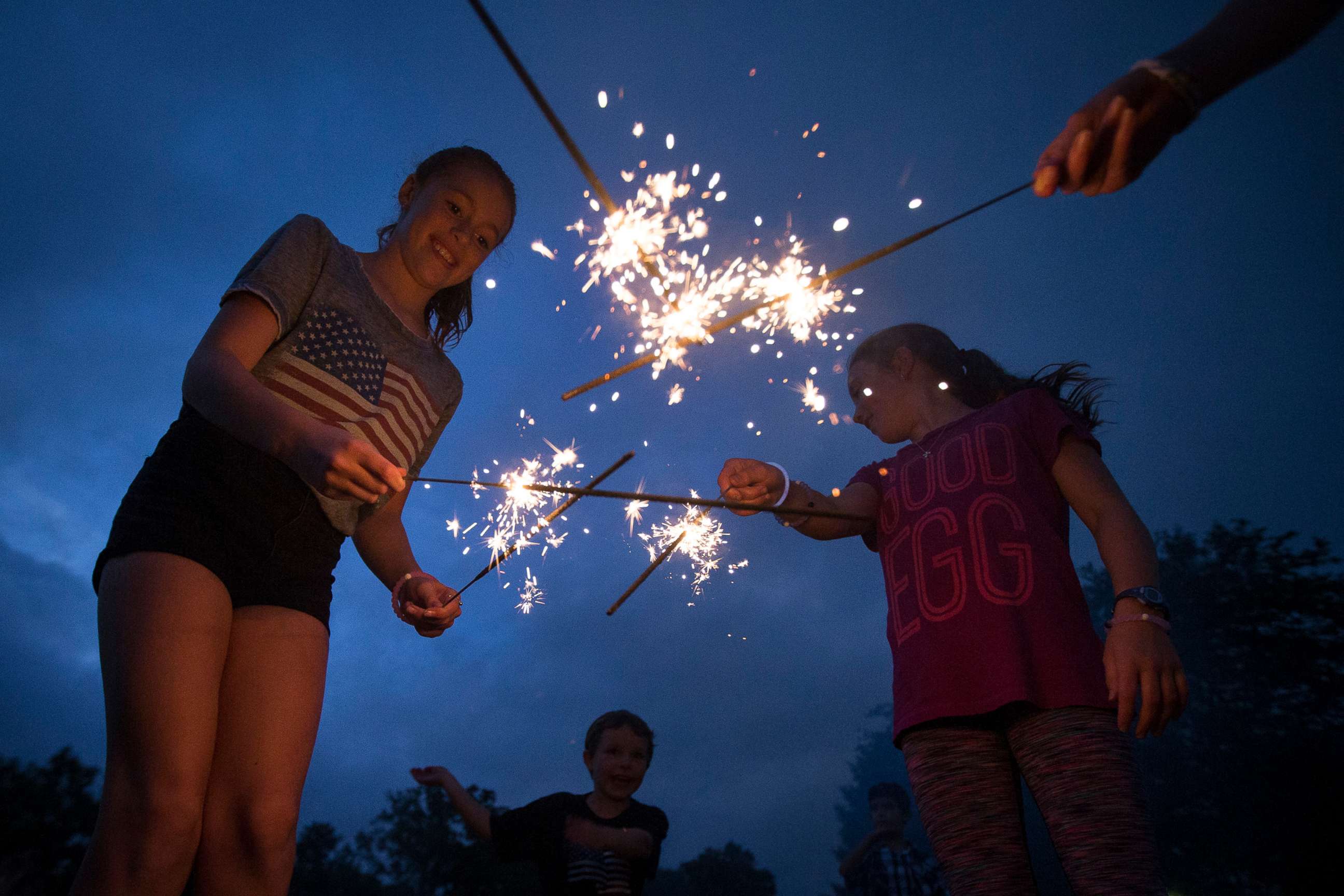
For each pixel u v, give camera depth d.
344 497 1.43
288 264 1.72
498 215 2.06
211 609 1.42
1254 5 1.03
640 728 3.36
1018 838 1.60
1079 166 1.08
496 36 1.24
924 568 1.80
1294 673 16.64
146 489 1.50
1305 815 15.03
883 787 4.95
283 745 1.50
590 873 2.98
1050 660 1.60
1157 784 16.08
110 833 1.28
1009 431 1.87
